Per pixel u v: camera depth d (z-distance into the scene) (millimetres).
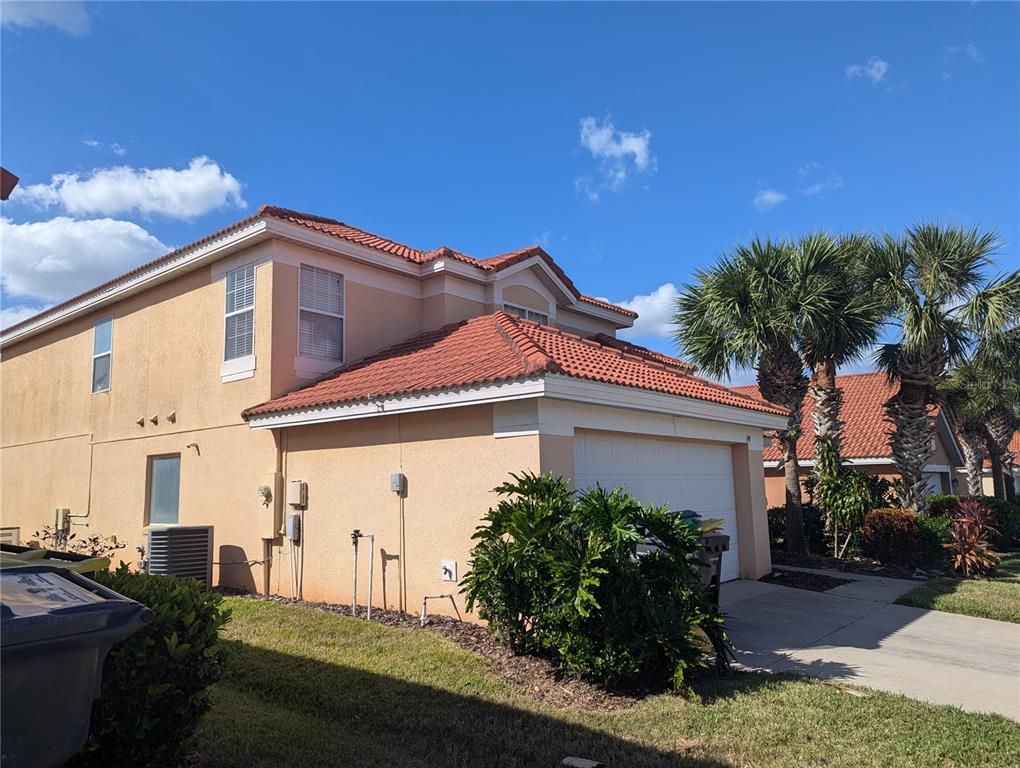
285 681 6605
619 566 6285
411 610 9133
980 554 13594
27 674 2699
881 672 7152
